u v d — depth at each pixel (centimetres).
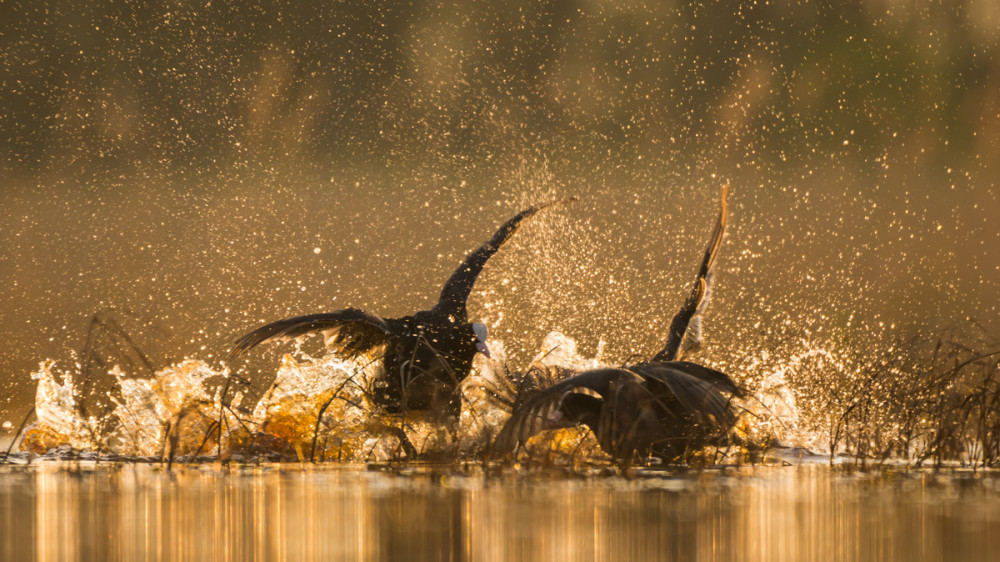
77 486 1666
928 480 1744
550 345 2642
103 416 2270
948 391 2262
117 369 2430
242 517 1384
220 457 2033
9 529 1316
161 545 1220
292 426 2198
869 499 1525
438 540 1229
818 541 1224
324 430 2191
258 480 1722
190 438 2127
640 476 1769
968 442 2073
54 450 2150
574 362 2645
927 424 2148
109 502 1504
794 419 2356
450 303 2491
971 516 1389
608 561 1121
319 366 2331
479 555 1146
